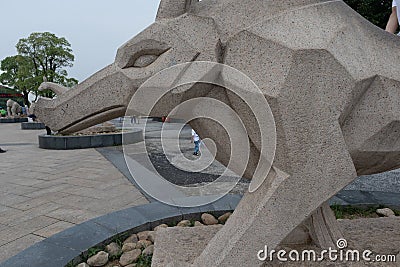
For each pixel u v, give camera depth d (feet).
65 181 15.69
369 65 4.83
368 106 4.90
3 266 6.51
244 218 4.66
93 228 8.52
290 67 4.37
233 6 5.00
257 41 4.56
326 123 4.53
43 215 10.93
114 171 17.80
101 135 28.30
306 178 4.55
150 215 9.49
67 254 7.10
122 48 4.88
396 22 6.70
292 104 4.41
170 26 4.72
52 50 82.99
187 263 5.54
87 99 4.92
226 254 4.46
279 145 4.54
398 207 10.34
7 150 27.27
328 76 4.51
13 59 96.22
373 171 5.81
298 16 4.76
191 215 9.71
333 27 4.83
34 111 5.15
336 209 10.34
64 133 5.26
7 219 10.56
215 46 4.66
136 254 7.63
